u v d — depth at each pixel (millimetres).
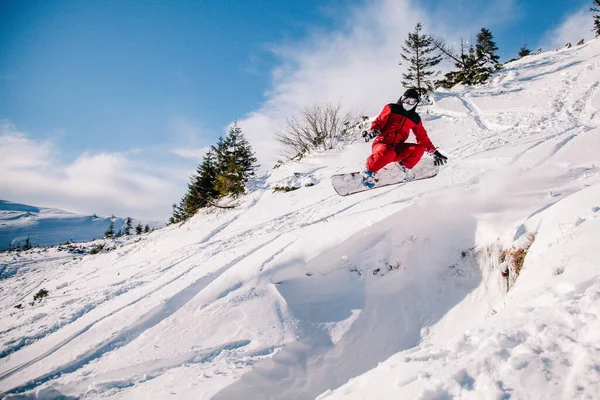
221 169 22516
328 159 16094
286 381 3568
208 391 3188
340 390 2359
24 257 28766
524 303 2420
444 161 5273
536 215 4168
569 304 2027
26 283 17641
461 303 4344
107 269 14102
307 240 5711
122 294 7004
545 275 2717
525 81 17578
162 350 4129
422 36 26734
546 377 1539
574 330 1788
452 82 24797
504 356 1786
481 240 4730
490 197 5371
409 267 5027
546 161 6582
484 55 23672
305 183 14055
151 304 5387
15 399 3785
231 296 4930
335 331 4340
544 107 12617
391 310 4621
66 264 20609
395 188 8578
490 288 4203
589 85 13375
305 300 4820
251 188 16953
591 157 6133
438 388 1748
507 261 4070
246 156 23594
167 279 6781
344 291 5004
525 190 5324
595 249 2535
